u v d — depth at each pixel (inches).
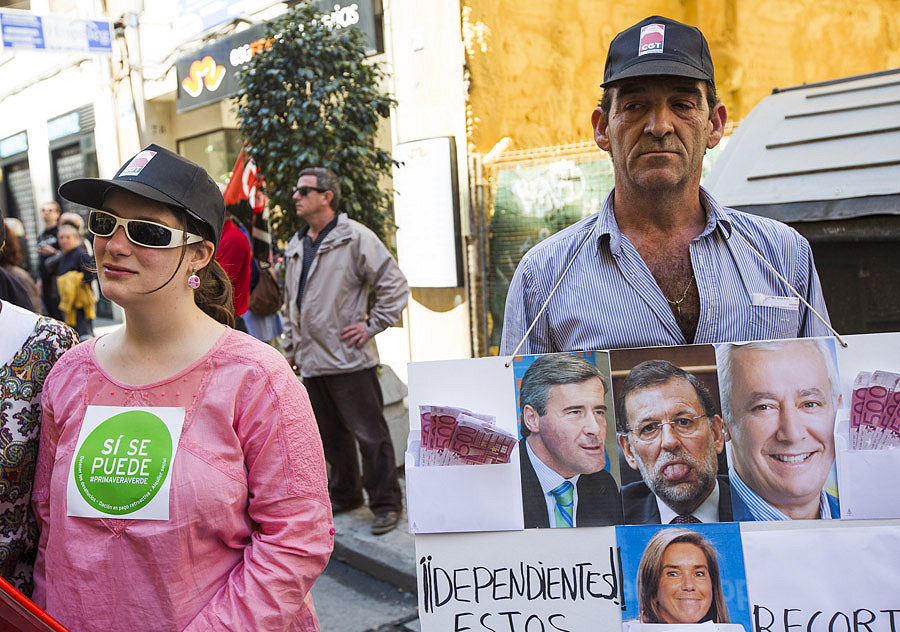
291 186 226.8
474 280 235.8
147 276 57.7
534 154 233.5
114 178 59.1
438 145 235.0
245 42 318.7
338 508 184.7
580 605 57.6
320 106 230.7
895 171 90.4
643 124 63.6
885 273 89.7
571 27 253.9
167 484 55.9
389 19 251.6
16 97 551.5
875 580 53.7
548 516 58.4
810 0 281.1
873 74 110.3
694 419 57.2
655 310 65.8
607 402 58.4
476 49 232.2
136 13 411.2
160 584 55.3
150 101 420.5
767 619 54.7
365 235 169.3
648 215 66.3
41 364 66.5
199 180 60.5
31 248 567.5
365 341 169.9
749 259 65.6
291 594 56.4
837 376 55.2
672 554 56.5
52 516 58.6
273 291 203.3
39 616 53.3
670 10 280.4
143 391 58.6
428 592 59.6
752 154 103.0
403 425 212.5
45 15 367.2
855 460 54.5
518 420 59.4
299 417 59.5
